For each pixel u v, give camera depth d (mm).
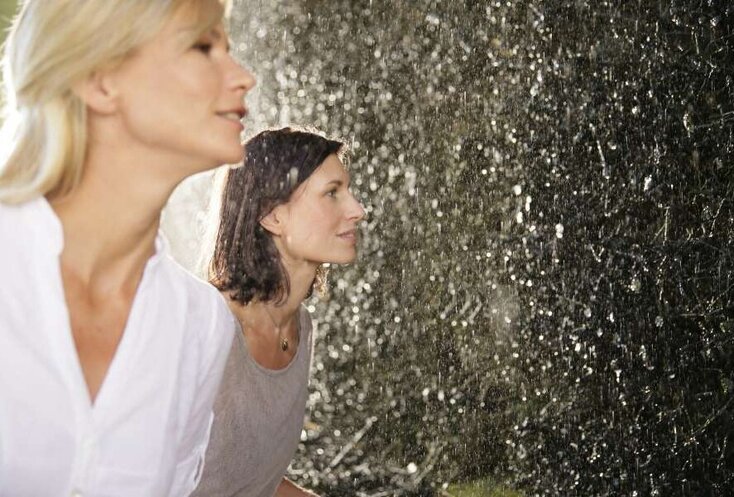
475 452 2955
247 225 1532
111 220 822
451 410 3047
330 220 1564
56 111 789
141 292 855
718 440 2283
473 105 2977
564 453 2668
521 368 2812
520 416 2812
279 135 1558
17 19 797
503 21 2834
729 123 2234
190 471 972
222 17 829
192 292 917
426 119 3131
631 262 2451
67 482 815
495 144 2887
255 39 3637
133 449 851
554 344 2709
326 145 1575
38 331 792
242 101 844
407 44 3215
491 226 2928
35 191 796
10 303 784
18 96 792
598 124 2521
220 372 962
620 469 2502
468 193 3002
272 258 1536
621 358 2492
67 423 801
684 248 2328
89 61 773
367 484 3121
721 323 2262
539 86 2719
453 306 3057
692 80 2297
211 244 1561
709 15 2258
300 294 1587
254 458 1520
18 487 804
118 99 792
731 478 2254
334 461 3219
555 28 2646
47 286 796
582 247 2594
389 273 3256
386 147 3275
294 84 3564
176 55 797
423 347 3162
